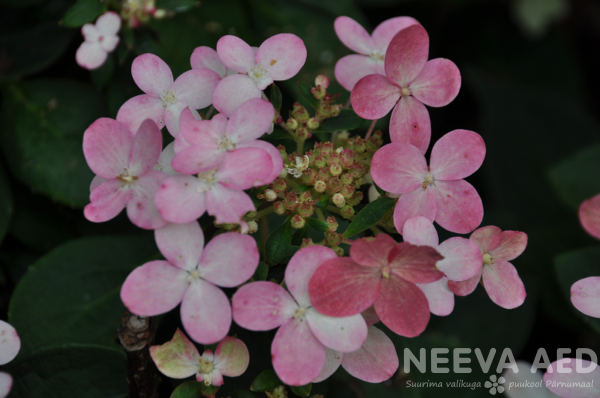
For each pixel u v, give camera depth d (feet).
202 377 1.10
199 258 1.07
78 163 1.34
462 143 1.12
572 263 1.31
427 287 1.10
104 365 1.20
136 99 1.14
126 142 1.09
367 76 1.13
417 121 1.14
